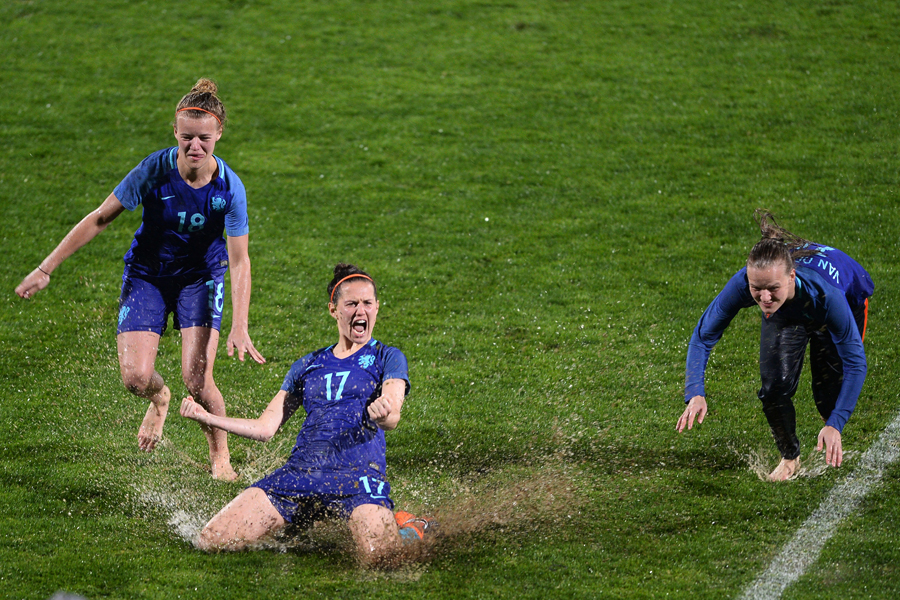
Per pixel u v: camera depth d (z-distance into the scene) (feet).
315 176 118.42
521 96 143.95
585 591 43.39
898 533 48.52
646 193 111.45
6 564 45.16
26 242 98.22
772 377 53.93
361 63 157.79
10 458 58.80
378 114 138.31
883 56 151.12
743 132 127.85
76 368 73.67
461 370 73.97
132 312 56.29
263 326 82.23
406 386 49.26
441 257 97.04
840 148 120.26
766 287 49.11
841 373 55.31
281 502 47.65
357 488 47.11
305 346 78.54
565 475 57.41
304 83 149.28
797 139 124.26
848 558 46.03
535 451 60.90
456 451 61.00
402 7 184.03
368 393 49.44
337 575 45.11
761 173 114.52
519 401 68.54
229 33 169.58
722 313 53.57
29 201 108.17
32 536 48.52
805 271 50.90
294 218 106.93
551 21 175.83
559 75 151.53
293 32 170.71
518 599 42.73
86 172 116.88
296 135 131.23
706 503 53.01
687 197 109.50
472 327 82.02
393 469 58.65
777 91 140.67
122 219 105.91
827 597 42.32
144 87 145.79
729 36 164.45
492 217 106.63
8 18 172.04
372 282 51.01
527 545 48.60
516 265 94.89
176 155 53.57
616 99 141.69
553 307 85.46
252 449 62.28
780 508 52.03
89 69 151.43
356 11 181.68
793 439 55.42
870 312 79.61
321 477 47.32
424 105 141.38
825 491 53.93
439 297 88.28
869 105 133.28
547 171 118.73
